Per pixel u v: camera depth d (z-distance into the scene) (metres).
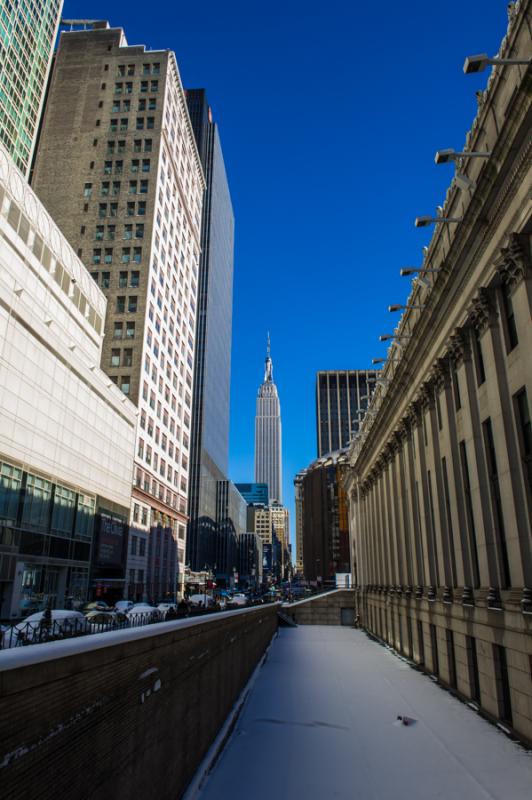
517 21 14.84
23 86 115.00
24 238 42.16
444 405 23.55
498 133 15.46
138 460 67.50
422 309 25.11
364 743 15.02
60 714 5.29
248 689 22.14
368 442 45.28
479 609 18.58
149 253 76.69
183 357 94.38
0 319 36.22
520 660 15.34
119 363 71.06
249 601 46.03
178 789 9.84
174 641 9.65
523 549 15.62
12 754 4.48
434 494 25.30
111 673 6.59
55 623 15.90
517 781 12.08
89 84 89.56
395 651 35.81
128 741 7.14
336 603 63.62
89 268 76.50
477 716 18.14
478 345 20.09
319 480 159.25
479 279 18.52
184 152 100.12
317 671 27.81
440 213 22.77
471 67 14.19
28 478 39.84
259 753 14.01
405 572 32.50
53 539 43.75
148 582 69.69
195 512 157.38
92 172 83.06
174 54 92.44
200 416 166.75
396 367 31.66
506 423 17.00
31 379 40.31
